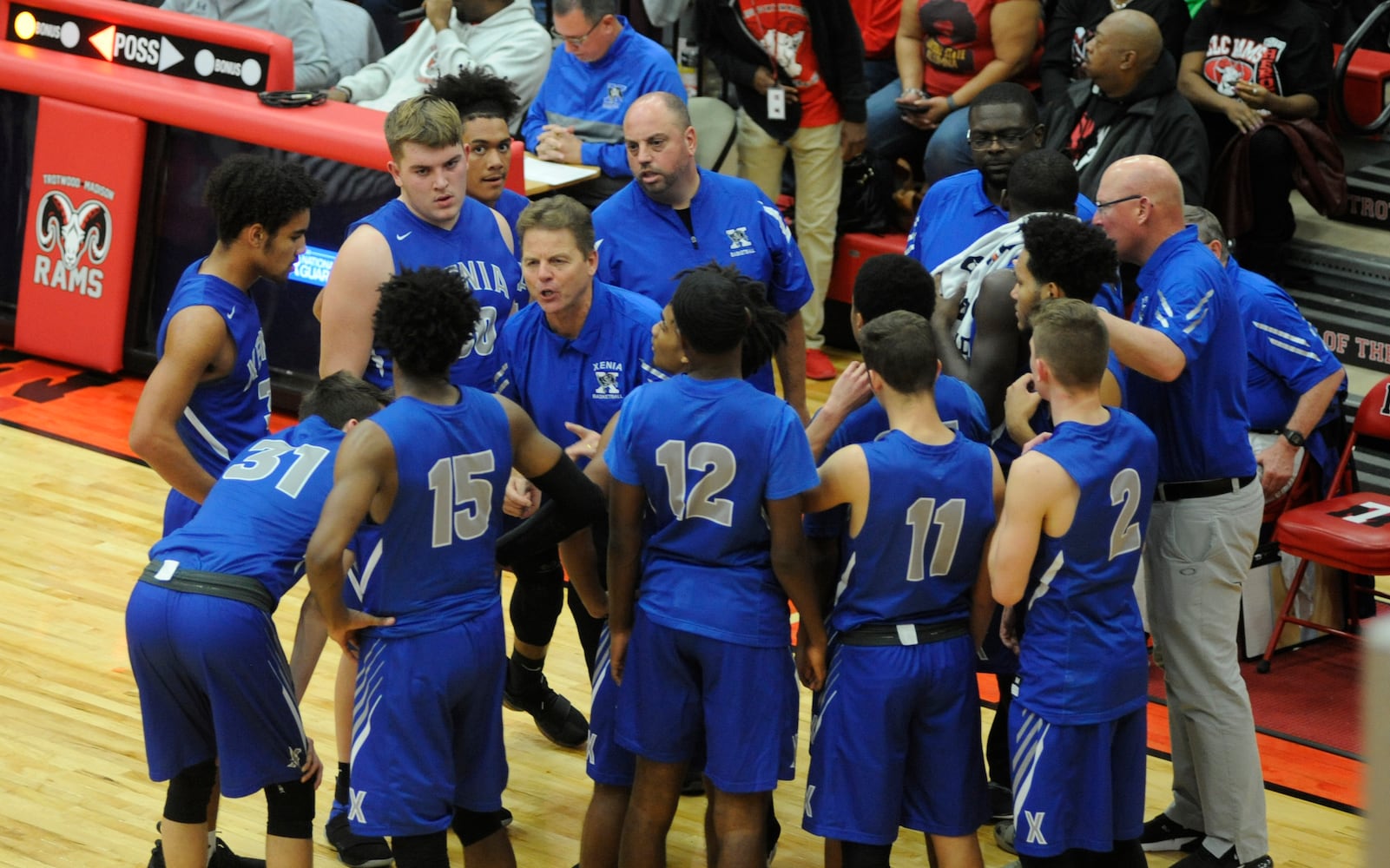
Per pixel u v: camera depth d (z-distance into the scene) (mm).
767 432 8602
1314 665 14695
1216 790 10688
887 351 8734
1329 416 14930
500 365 10953
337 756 12203
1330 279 20484
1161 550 10680
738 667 8859
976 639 9367
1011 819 11617
